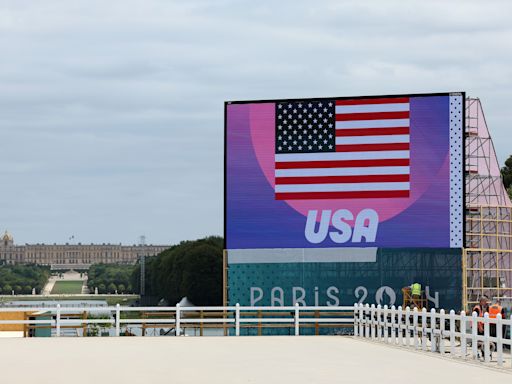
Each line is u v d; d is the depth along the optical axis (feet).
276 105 216.33
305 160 215.10
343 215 213.66
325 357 142.82
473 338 136.98
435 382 106.11
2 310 203.72
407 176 212.64
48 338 197.67
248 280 215.51
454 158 212.23
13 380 108.88
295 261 214.48
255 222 215.72
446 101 212.64
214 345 172.24
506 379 109.50
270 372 118.62
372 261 213.05
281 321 214.48
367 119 214.28
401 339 169.48
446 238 211.82
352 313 206.49
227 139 216.95
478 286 369.91
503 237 378.12
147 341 187.01
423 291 211.61
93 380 108.58
